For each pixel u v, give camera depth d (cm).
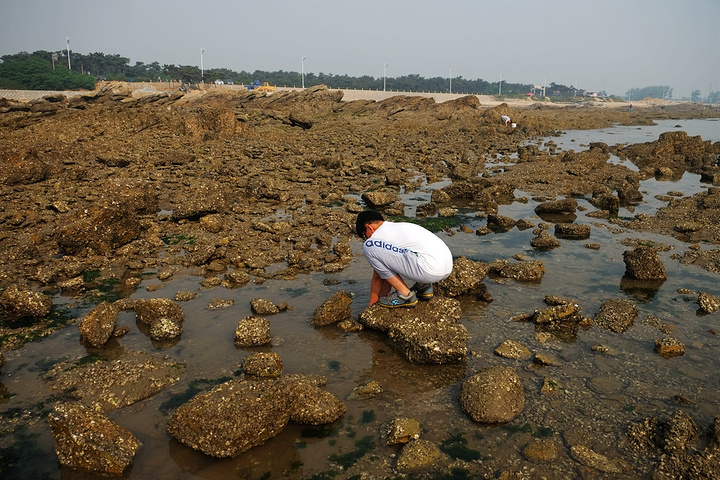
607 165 1694
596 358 432
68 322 506
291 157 1769
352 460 309
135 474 297
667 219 931
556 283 611
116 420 349
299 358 435
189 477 295
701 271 649
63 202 984
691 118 6438
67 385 391
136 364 419
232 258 678
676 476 293
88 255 711
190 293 566
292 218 931
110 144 1878
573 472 296
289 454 315
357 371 415
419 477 292
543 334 475
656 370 410
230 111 2447
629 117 5834
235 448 312
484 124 3722
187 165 1568
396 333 448
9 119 2478
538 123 3962
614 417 348
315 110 5069
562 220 947
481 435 331
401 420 339
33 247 716
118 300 546
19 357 436
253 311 528
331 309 499
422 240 482
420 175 1518
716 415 346
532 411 357
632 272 628
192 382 395
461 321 507
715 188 1200
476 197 1145
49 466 306
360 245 760
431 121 3866
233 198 1104
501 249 751
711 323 497
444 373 412
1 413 357
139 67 13862
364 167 1538
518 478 290
